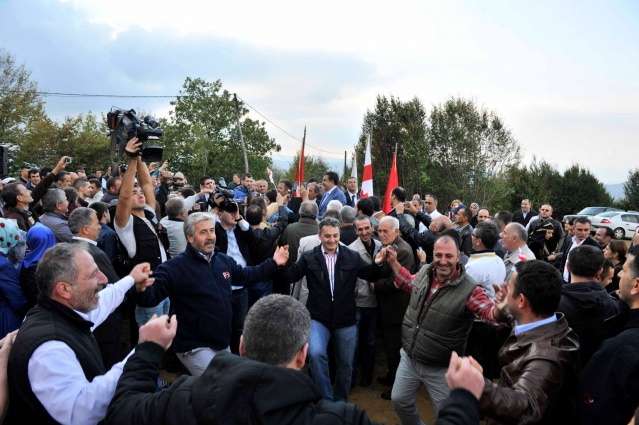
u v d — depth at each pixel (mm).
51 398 1826
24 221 4855
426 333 3238
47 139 24281
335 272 4105
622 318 2346
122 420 1617
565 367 1980
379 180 33844
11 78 25656
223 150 37188
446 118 33000
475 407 1514
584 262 3121
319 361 3904
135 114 3951
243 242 5004
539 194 33781
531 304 2133
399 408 3516
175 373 5066
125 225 4094
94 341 2238
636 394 1966
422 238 5562
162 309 4527
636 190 37219
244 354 1783
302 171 10883
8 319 3312
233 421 1441
